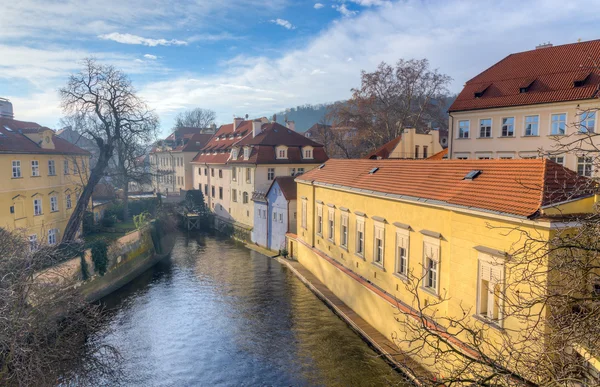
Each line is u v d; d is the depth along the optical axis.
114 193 51.25
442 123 60.12
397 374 15.34
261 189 42.50
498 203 11.81
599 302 6.33
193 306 23.89
